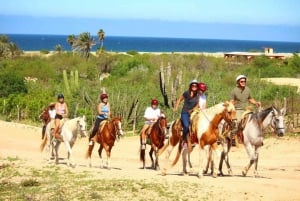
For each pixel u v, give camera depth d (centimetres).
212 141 1608
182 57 7719
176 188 1496
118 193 1453
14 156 2261
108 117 1936
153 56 7806
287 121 3120
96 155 2620
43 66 6988
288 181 1664
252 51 12494
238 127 1683
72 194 1468
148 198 1402
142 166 2162
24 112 4128
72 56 8288
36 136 3259
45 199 1427
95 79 6275
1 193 1518
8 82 4809
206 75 5209
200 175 1647
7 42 10062
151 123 1991
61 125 1956
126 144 3048
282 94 4219
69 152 1936
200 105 1688
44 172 1797
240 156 2553
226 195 1430
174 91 3519
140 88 4038
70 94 4203
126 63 7181
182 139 1678
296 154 2584
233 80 5391
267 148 2756
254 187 1520
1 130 3319
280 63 8250
